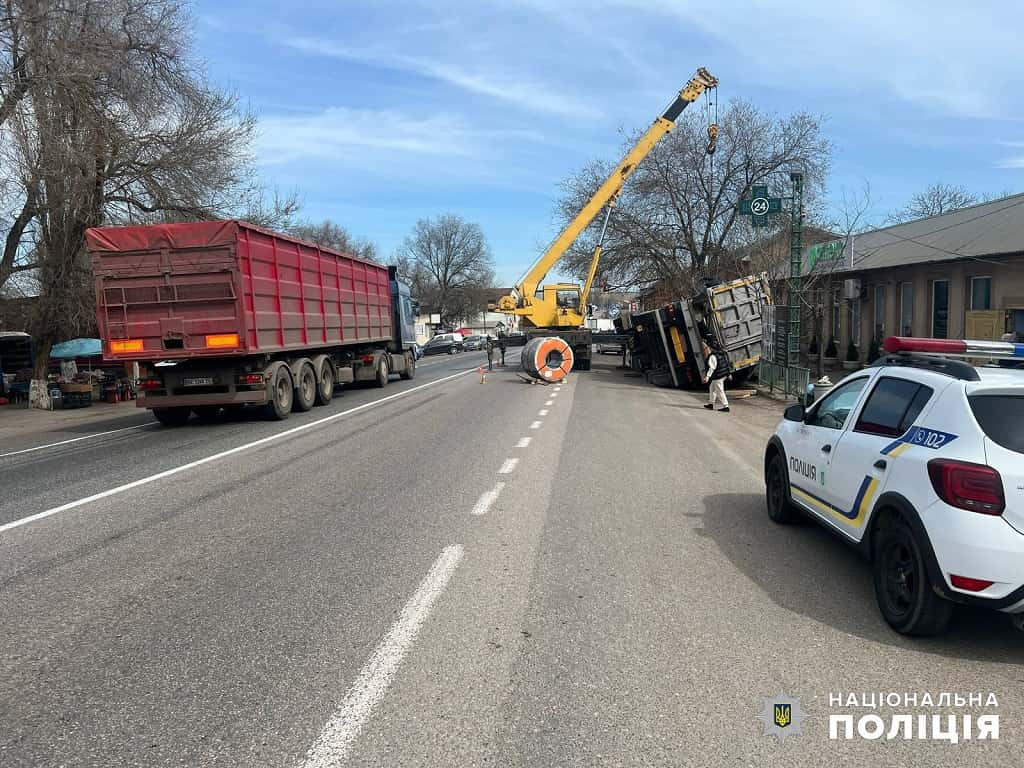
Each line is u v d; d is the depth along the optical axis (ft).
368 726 11.66
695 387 79.05
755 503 26.21
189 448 40.70
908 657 13.98
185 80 74.69
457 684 12.95
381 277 79.51
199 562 19.98
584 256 119.24
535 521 23.65
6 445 46.96
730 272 110.11
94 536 22.84
